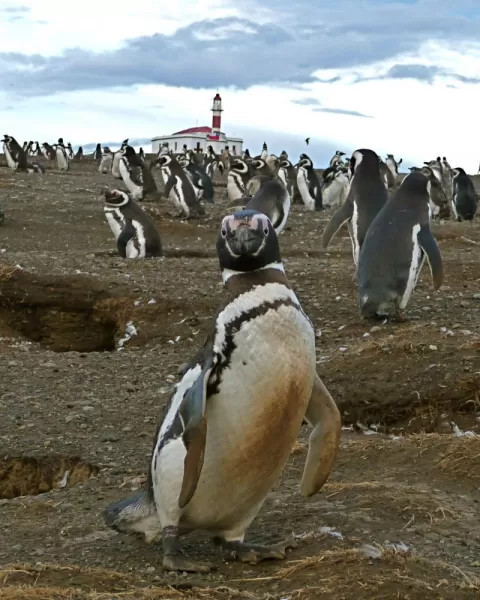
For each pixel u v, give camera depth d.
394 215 4.20
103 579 1.79
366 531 2.04
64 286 4.80
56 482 2.85
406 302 4.16
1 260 5.39
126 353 4.07
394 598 1.61
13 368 3.79
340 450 2.76
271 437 1.77
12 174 13.27
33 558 2.00
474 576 1.74
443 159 18.00
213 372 1.74
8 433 3.05
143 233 6.30
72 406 3.31
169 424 1.84
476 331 3.90
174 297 4.57
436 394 3.23
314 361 1.80
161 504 1.86
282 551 1.90
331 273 5.19
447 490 2.44
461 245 6.89
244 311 1.74
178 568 1.85
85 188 11.12
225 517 1.87
